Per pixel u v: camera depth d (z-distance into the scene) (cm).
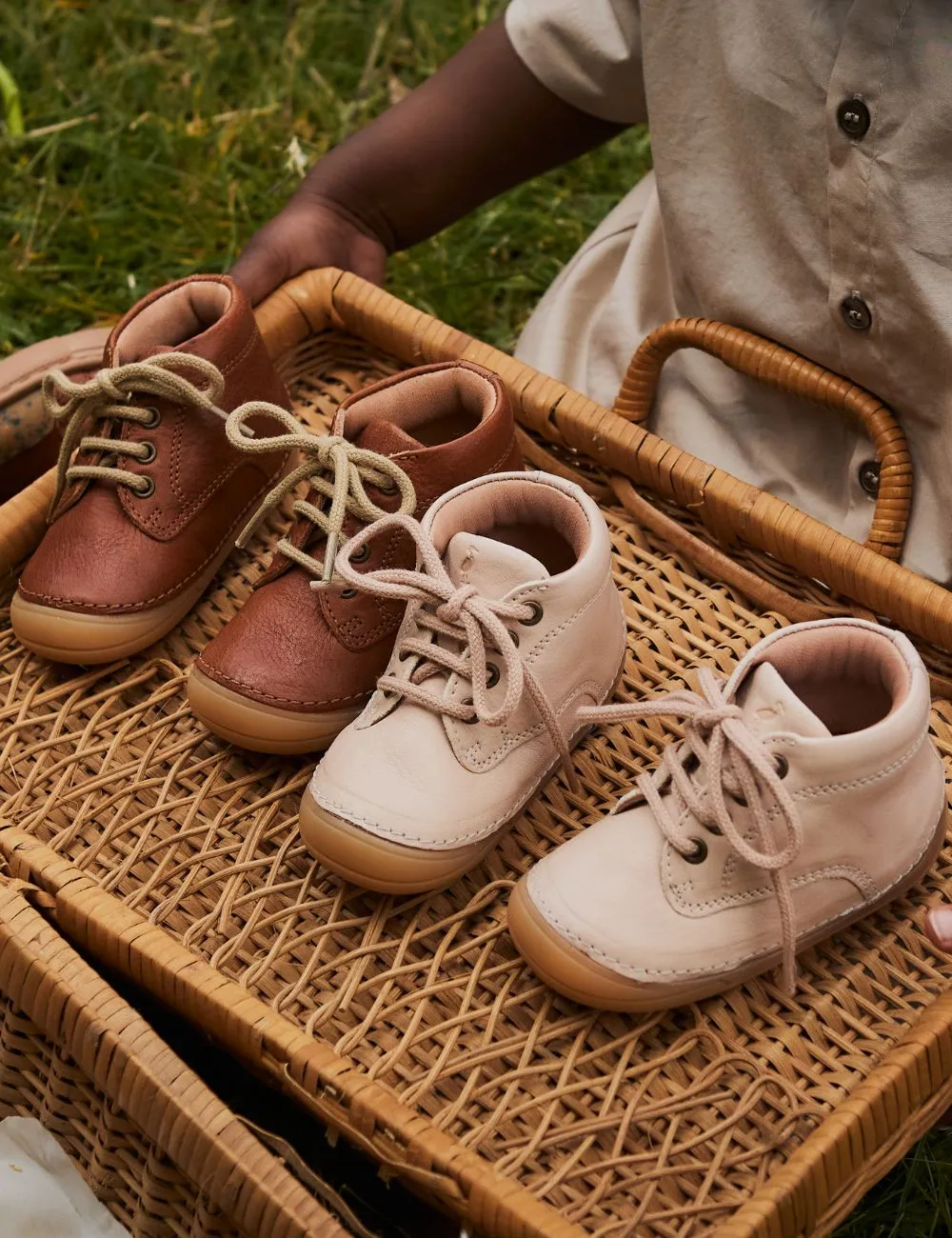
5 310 137
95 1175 73
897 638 69
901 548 88
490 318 142
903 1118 66
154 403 84
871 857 69
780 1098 67
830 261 85
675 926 67
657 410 101
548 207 147
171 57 164
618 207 111
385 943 73
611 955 66
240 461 87
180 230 143
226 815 78
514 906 70
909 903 75
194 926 74
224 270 138
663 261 103
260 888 75
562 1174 64
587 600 73
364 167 106
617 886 67
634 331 103
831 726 75
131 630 83
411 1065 69
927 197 78
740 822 67
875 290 82
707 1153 66
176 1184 68
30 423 104
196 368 82
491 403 81
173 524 84
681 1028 70
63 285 139
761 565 90
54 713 83
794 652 71
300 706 77
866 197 80
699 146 90
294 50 160
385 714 74
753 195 88
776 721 66
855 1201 65
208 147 153
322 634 78
